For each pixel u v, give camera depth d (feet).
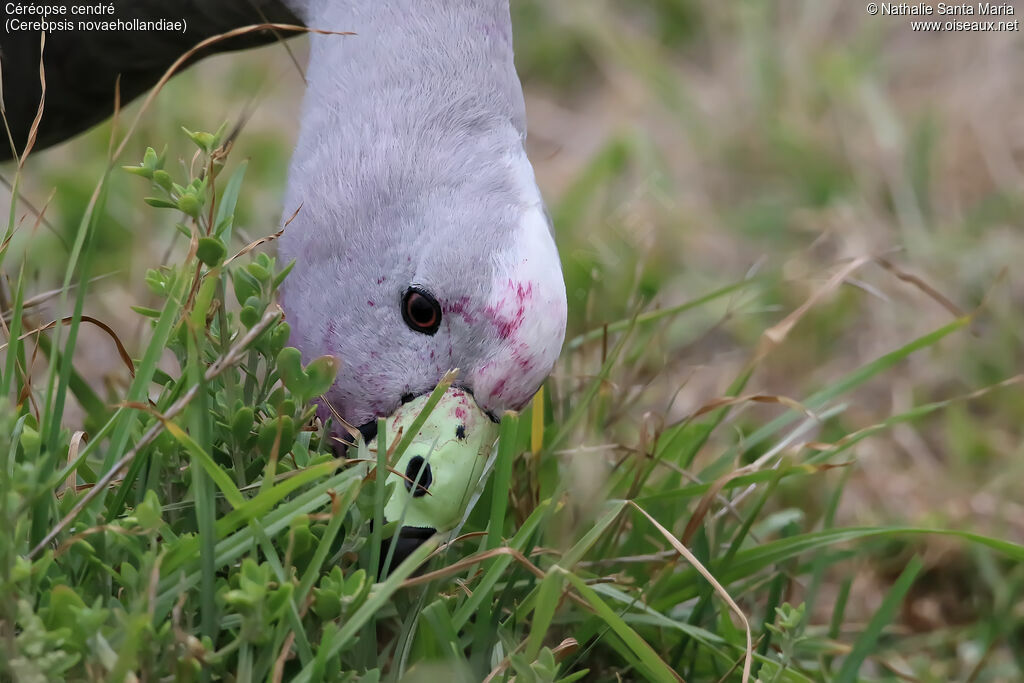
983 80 13.38
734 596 10.31
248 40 10.54
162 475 10.03
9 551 9.85
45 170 11.20
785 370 11.02
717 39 14.33
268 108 12.60
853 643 10.37
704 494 10.27
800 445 10.25
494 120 10.27
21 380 10.13
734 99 13.34
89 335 10.95
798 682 10.12
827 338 11.06
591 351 10.55
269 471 9.95
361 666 10.02
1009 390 10.91
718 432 10.78
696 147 12.77
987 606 10.52
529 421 10.29
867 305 11.11
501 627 10.09
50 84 10.55
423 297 10.21
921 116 12.76
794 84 13.14
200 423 9.96
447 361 10.20
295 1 10.39
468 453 10.17
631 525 10.33
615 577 10.19
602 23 13.85
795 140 12.45
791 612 10.07
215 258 10.03
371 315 10.23
